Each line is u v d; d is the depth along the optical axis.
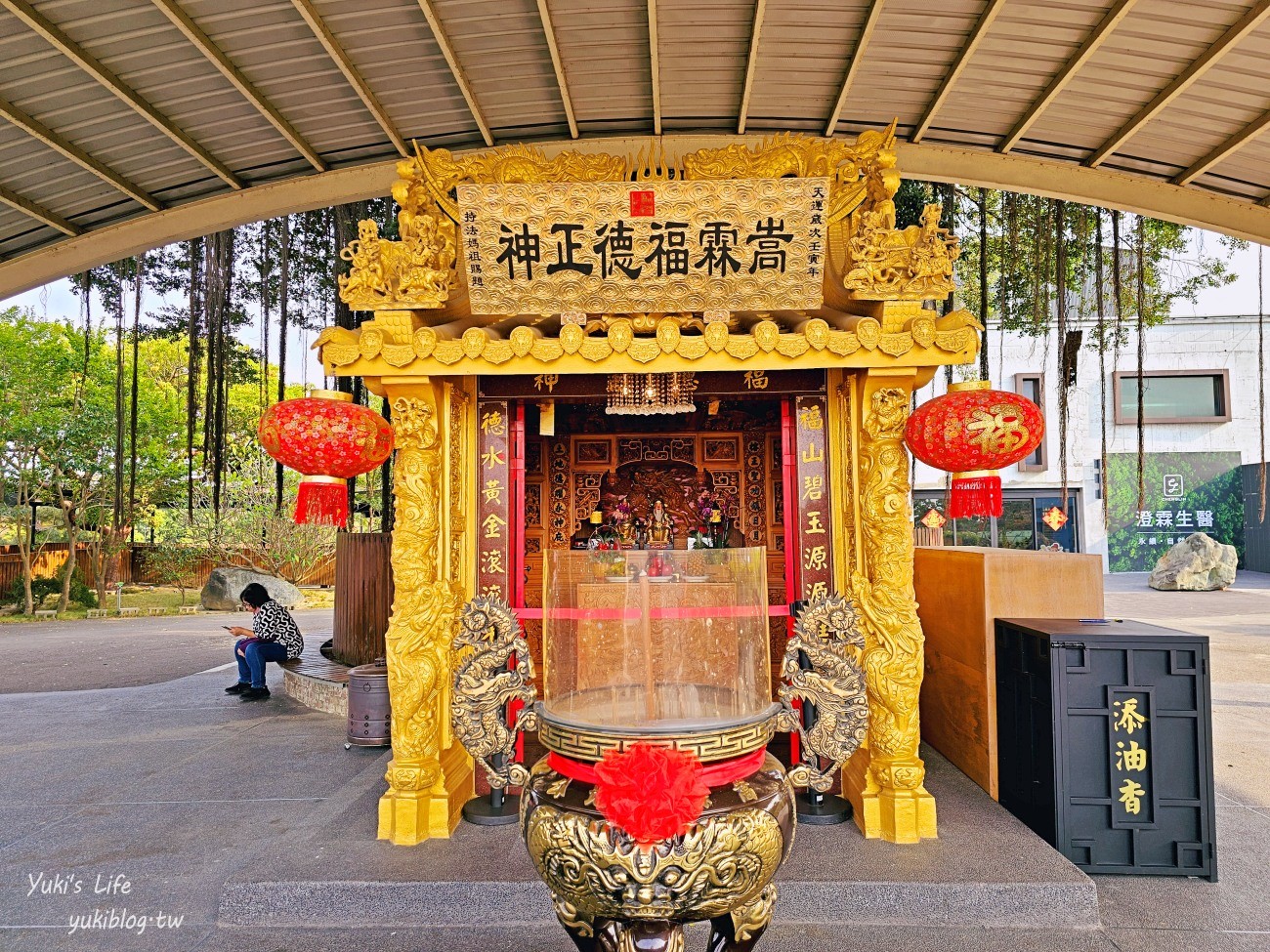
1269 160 4.98
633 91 5.00
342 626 7.77
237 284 7.14
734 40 4.48
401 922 3.00
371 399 8.58
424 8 4.02
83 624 14.23
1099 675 3.35
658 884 1.59
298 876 3.07
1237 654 8.87
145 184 5.22
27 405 14.50
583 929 1.82
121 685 8.59
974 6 4.08
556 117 5.29
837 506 3.86
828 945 2.78
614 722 1.78
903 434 3.55
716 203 3.25
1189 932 2.85
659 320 3.52
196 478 15.70
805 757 3.75
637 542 5.65
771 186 3.21
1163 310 8.23
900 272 3.45
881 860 3.17
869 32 4.26
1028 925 2.91
